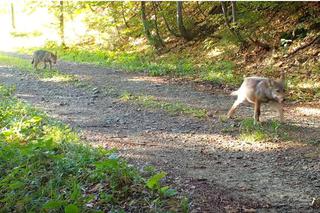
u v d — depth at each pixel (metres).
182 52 20.30
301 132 9.16
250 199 5.67
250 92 9.80
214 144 8.50
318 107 11.46
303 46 15.55
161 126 10.03
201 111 11.30
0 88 14.47
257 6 18.20
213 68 17.03
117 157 6.51
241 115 10.84
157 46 21.84
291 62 15.23
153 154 7.80
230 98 13.12
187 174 6.68
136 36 24.86
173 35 22.25
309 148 8.07
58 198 5.30
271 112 11.06
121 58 21.42
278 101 9.34
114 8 25.86
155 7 24.47
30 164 6.39
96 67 20.19
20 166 6.08
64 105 12.44
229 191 5.96
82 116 11.05
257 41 16.72
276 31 17.06
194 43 20.52
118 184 5.66
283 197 5.78
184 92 14.13
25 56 25.89
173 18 23.00
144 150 8.05
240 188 6.11
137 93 14.01
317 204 5.48
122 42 25.19
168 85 15.37
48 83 16.09
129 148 8.17
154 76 17.25
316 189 6.08
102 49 25.36
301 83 13.70
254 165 7.22
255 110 9.76
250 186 6.21
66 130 8.63
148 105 12.21
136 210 5.11
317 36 15.42
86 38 28.36
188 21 22.08
